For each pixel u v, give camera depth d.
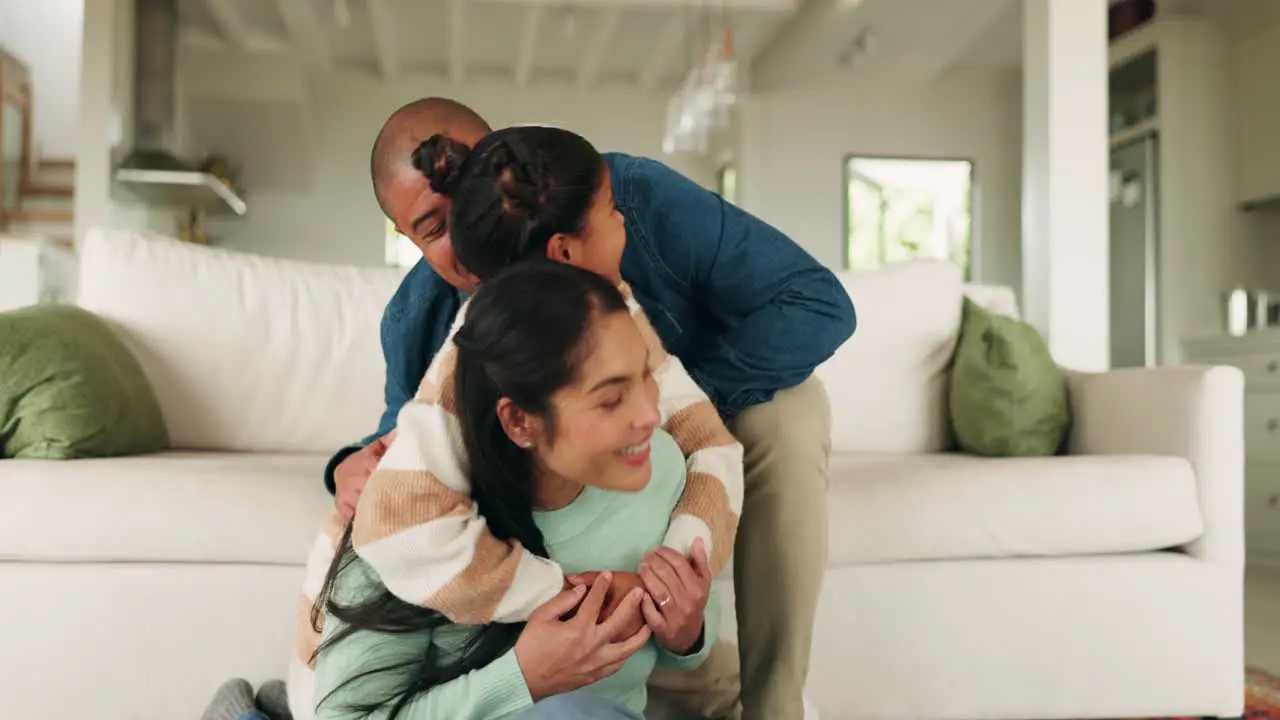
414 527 0.82
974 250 7.58
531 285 0.79
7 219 6.47
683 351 1.27
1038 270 3.43
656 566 0.88
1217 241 5.17
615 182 1.18
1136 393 2.06
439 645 0.88
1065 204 3.35
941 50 6.67
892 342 2.46
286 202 7.64
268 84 6.57
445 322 1.30
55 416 1.69
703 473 0.99
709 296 1.22
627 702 0.97
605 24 6.35
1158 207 5.19
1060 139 3.37
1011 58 7.27
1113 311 5.56
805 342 1.18
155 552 1.54
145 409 1.95
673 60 7.40
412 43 7.18
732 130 7.74
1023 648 1.76
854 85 7.52
